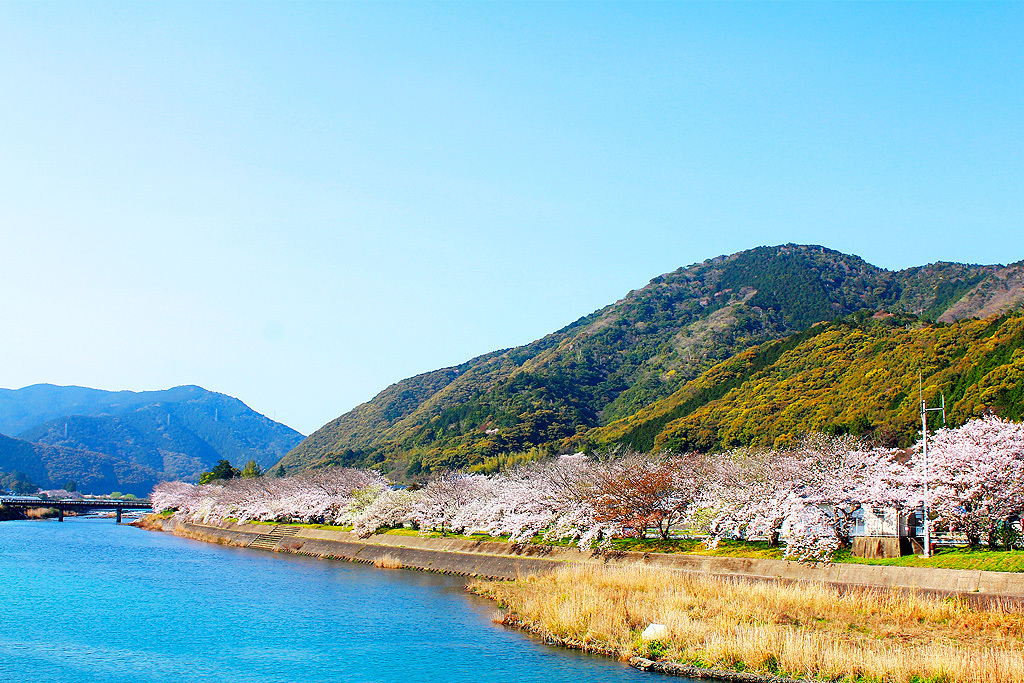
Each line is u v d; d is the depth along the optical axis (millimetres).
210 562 73500
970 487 39688
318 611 45094
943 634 29984
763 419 116312
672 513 54250
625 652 31484
